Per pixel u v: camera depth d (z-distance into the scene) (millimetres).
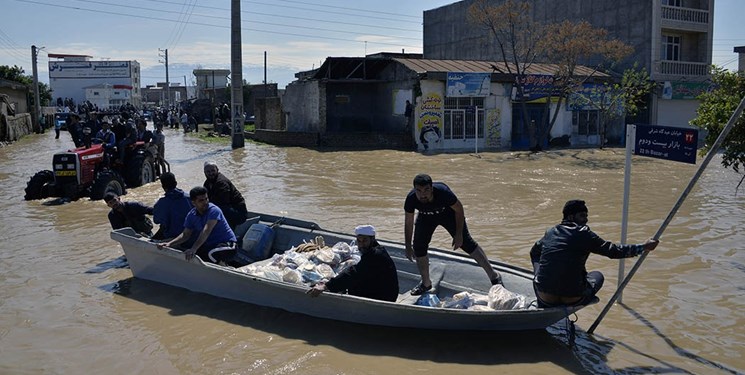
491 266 7426
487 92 28984
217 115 45625
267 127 37500
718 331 6598
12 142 34188
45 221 12156
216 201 9109
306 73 39469
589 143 32156
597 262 9141
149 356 6109
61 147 30750
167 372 5789
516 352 6156
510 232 11195
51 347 6312
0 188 16625
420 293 7434
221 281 7523
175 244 7914
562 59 29281
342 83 32125
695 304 7371
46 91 69125
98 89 90625
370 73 31422
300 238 9242
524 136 30609
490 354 6117
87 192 14930
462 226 7195
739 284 8078
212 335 6578
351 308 6598
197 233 8055
